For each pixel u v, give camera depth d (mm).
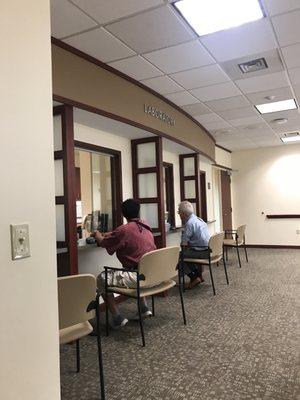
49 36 1245
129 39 2742
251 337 2732
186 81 3707
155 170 4145
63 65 2691
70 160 2727
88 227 3871
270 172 8000
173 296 4004
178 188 5840
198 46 2926
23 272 1110
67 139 2707
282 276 4875
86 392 2002
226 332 2855
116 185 4113
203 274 5145
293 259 6281
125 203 3084
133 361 2383
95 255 3623
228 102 4504
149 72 3416
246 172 8234
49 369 1186
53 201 1227
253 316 3227
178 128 4617
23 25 1148
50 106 1234
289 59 3246
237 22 2566
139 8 2334
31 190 1148
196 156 5715
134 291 2729
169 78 3605
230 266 5746
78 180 4551
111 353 2523
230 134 6473
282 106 4785
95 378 2162
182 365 2303
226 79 3701
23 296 1107
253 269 5445
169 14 2420
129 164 4301
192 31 2672
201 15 2457
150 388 2027
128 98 3477
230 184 8344
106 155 4070
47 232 1198
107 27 2545
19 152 1116
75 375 2203
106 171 4246
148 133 3984
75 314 1830
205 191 6969
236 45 2932
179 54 3055
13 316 1074
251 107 4777
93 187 4434
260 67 3426
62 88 2660
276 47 2996
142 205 4293
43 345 1168
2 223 1055
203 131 5871
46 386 1173
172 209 5598
